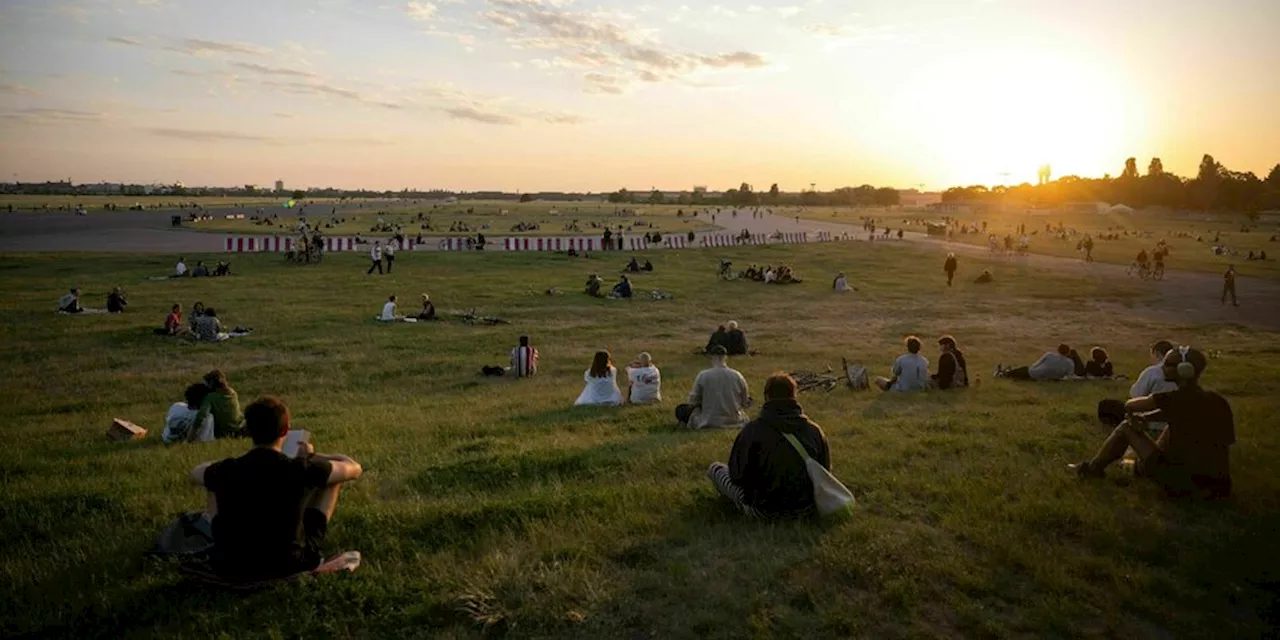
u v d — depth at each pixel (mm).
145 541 6148
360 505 7086
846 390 15891
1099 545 6078
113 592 5164
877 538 6008
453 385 18391
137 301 33438
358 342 24984
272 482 5027
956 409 13000
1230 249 76562
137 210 147000
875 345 25562
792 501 6465
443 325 29156
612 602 4992
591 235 90562
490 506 6770
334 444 10750
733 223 132000
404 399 16438
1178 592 5242
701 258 63531
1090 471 7828
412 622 4762
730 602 4984
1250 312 35875
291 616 4789
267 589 5059
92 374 19453
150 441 11836
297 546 5168
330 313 31219
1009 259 66812
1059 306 38062
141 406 15859
